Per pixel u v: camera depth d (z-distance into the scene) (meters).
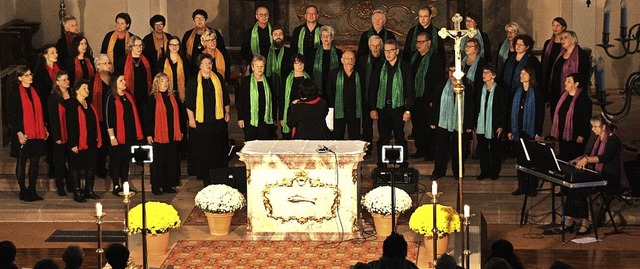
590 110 16.33
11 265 11.02
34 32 20.94
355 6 21.59
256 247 14.28
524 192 16.64
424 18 17.55
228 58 17.94
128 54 17.17
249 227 14.56
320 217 14.47
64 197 16.70
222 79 16.80
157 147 16.58
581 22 21.02
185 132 17.36
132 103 16.52
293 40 17.64
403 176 15.73
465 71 16.95
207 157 16.80
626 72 21.66
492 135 16.70
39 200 16.55
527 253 14.95
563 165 15.55
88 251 14.95
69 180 16.91
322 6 21.66
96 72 16.89
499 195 16.75
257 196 14.47
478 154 17.59
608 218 16.02
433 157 17.64
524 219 16.02
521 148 15.91
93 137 16.38
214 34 17.34
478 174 17.25
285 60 17.52
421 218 13.87
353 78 16.89
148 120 16.56
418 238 14.60
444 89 16.64
